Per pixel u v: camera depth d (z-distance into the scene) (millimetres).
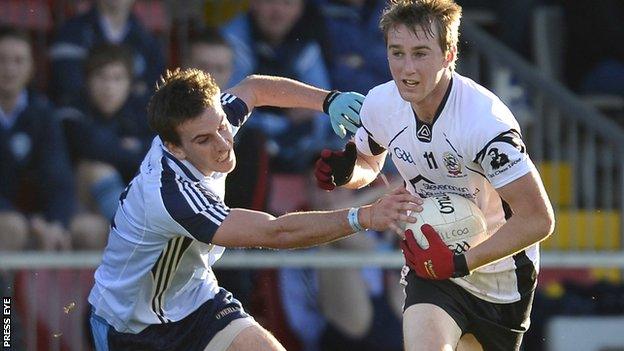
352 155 18500
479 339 18453
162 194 17156
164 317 18422
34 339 25078
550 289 29438
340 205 29219
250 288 26453
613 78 36875
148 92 29047
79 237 27594
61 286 25453
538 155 33500
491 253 16312
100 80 28203
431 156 16969
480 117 16406
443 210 16922
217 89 17422
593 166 33219
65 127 28016
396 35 16078
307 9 30641
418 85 16125
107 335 18766
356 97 18688
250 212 16844
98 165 28000
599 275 30656
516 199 16266
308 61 30391
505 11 37062
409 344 17281
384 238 29469
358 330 27484
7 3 29688
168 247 17734
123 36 29000
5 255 24859
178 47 30844
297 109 29766
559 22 37062
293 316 26859
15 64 27484
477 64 34531
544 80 33906
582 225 32781
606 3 36812
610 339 29016
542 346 28781
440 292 17828
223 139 17234
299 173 29625
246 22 30281
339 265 26547
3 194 27328
